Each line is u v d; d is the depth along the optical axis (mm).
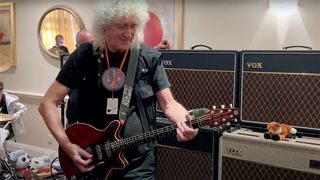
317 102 1949
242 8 2775
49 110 1520
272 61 2045
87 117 1546
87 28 3721
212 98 2248
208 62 2234
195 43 3008
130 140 1473
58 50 3953
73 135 1524
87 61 1514
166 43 2646
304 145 1854
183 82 2336
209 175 2162
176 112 1459
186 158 2244
